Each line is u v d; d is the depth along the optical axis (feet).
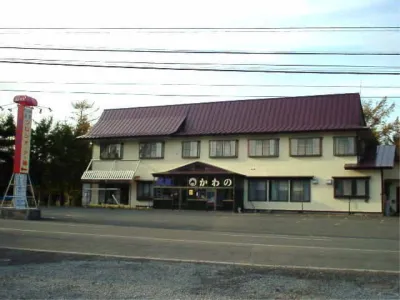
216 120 128.16
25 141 83.82
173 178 122.52
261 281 30.04
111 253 42.47
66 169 155.84
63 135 157.07
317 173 113.91
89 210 113.09
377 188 108.27
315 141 115.03
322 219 90.89
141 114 140.56
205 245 49.08
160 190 124.57
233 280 30.19
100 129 140.36
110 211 109.29
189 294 25.99
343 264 38.45
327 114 116.47
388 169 111.75
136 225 72.74
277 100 125.29
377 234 64.75
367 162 110.83
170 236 57.16
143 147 133.08
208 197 118.42
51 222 74.38
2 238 51.88
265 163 119.34
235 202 115.96
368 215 106.83
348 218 95.61
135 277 30.55
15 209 79.97
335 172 112.27
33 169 151.43
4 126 146.20
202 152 126.31
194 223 78.33
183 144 128.47
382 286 29.01
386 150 117.60
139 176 131.95
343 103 117.19
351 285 29.19
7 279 29.14
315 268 35.53
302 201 114.62
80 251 43.39
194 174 119.96
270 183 118.42
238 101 130.11
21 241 49.65
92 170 138.10
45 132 154.71
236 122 124.98
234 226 74.18
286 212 115.65
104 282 28.73
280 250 46.29
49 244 47.75
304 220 87.40
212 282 29.45
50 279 29.40
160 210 118.01
